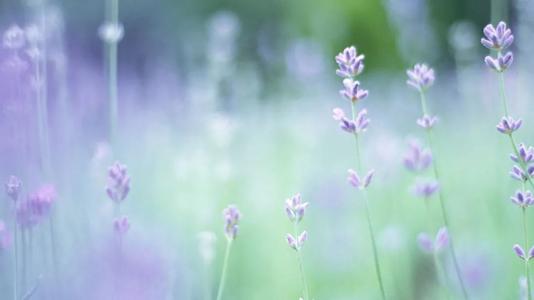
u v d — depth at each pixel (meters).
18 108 2.68
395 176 5.59
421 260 4.49
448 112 9.21
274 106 9.13
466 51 6.93
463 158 6.77
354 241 5.09
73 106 5.27
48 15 3.64
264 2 21.44
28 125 2.70
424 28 8.66
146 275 2.34
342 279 5.01
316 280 5.01
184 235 4.46
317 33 12.09
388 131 7.27
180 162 5.28
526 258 2.24
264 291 4.75
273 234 5.55
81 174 3.74
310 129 7.73
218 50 6.06
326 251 5.11
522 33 6.00
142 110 8.30
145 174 5.97
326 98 8.82
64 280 2.44
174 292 3.48
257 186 6.55
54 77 3.61
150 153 6.43
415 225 5.25
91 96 5.76
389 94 10.52
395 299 4.43
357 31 19.62
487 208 5.02
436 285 4.33
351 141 7.17
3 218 2.70
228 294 4.59
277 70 10.46
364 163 5.94
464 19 17.95
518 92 5.75
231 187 5.88
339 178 5.89
